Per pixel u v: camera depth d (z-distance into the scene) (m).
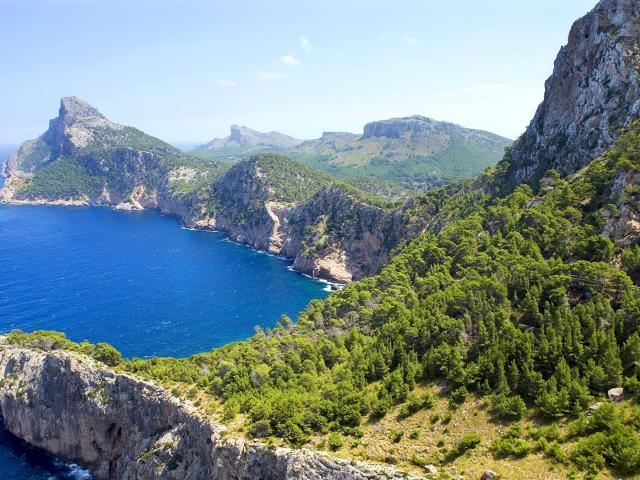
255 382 98.50
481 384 73.12
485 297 89.62
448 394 75.50
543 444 59.75
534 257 98.69
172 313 191.25
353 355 97.00
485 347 79.06
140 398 103.81
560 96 152.88
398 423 73.81
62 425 112.06
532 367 70.44
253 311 196.00
